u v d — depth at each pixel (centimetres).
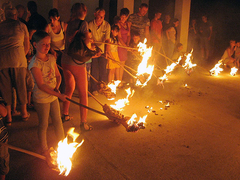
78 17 409
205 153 374
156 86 734
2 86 425
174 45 980
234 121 500
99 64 629
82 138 407
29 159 348
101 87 518
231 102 616
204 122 489
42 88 313
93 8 918
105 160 348
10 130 425
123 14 671
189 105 582
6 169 273
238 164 348
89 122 469
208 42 1215
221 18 1502
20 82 439
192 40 1248
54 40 513
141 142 400
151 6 1174
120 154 364
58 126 348
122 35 687
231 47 1027
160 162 347
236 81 830
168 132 438
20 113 496
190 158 359
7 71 427
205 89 723
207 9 1486
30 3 584
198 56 1256
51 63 328
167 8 1168
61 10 786
